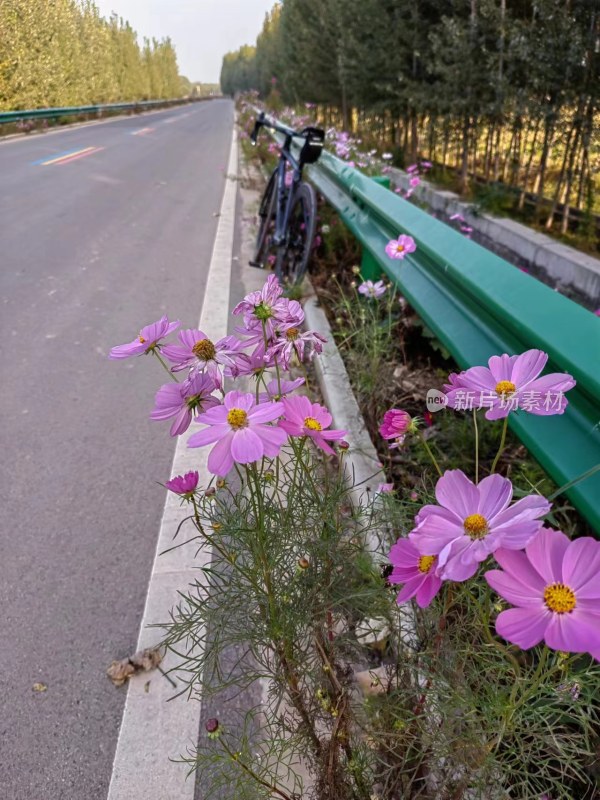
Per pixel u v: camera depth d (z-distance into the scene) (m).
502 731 0.92
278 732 1.26
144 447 2.89
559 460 1.28
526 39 5.84
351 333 3.20
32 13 22.44
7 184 9.97
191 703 1.67
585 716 0.97
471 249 2.10
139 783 1.49
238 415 0.91
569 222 6.27
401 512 1.43
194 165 13.12
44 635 1.91
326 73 16.61
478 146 9.79
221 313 4.45
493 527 0.67
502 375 0.91
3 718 1.66
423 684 1.21
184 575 2.12
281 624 1.18
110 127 23.59
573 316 1.40
